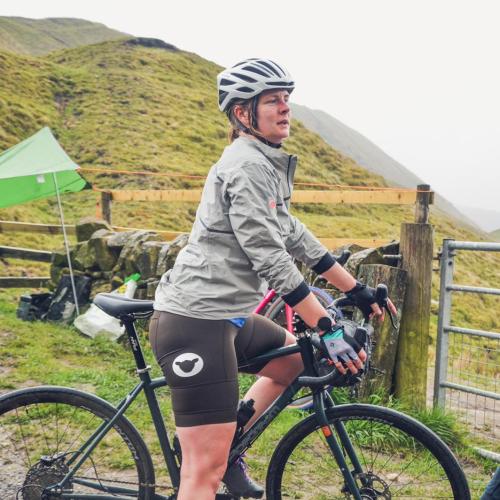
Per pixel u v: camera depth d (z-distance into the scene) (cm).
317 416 238
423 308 469
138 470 253
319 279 520
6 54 5397
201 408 216
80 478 253
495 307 2186
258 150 213
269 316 480
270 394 249
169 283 224
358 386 462
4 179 1048
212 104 5697
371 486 240
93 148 3869
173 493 245
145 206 2834
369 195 577
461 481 228
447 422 422
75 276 768
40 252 862
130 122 4478
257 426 238
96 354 616
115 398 471
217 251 214
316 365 237
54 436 364
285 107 218
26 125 4047
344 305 240
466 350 642
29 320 750
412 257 475
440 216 5419
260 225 204
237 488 246
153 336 224
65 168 1019
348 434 258
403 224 480
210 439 217
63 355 612
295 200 645
